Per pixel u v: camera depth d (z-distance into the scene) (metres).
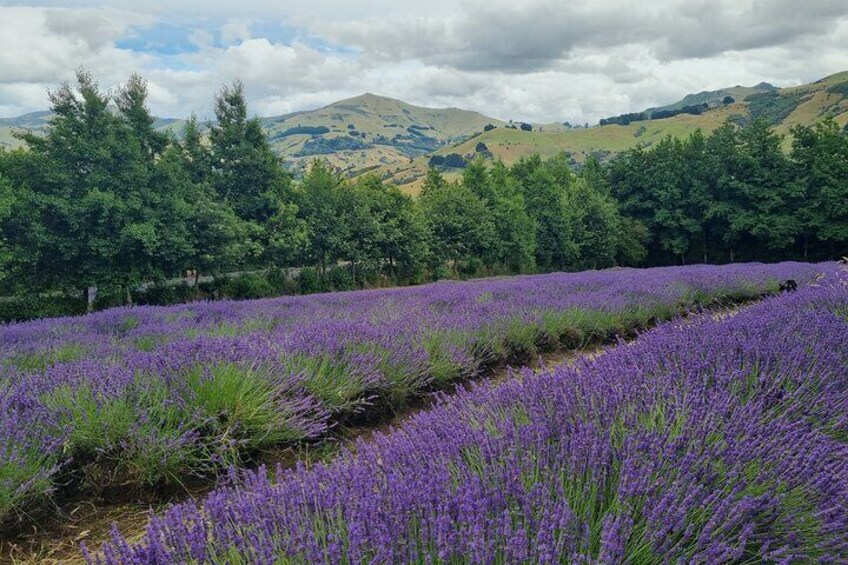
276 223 27.83
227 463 3.64
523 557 1.68
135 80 25.22
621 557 1.74
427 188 44.03
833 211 42.41
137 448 3.58
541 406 3.04
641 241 50.50
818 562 1.95
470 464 2.46
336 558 1.73
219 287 25.58
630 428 2.67
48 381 4.30
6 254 19.19
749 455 2.36
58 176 20.50
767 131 46.28
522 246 40.75
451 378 5.89
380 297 12.78
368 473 2.38
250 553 1.89
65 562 2.92
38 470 3.22
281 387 4.39
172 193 23.50
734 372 3.43
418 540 1.92
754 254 47.88
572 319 8.64
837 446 2.62
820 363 3.77
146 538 2.02
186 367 4.35
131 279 21.70
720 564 1.88
